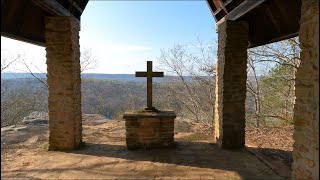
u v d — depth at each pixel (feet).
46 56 17.75
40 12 17.15
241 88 18.29
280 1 14.10
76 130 18.70
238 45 18.01
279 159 16.12
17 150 18.35
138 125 18.53
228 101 18.24
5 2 12.54
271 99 37.52
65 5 17.31
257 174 13.70
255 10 17.43
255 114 36.63
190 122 30.27
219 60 19.33
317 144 8.23
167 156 16.90
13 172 14.01
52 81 17.90
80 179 13.10
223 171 14.14
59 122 18.13
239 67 18.13
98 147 19.12
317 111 8.24
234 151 17.90
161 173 13.96
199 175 13.62
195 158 16.46
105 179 13.15
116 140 21.39
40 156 16.87
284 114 35.35
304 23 9.21
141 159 16.33
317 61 8.30
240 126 18.43
